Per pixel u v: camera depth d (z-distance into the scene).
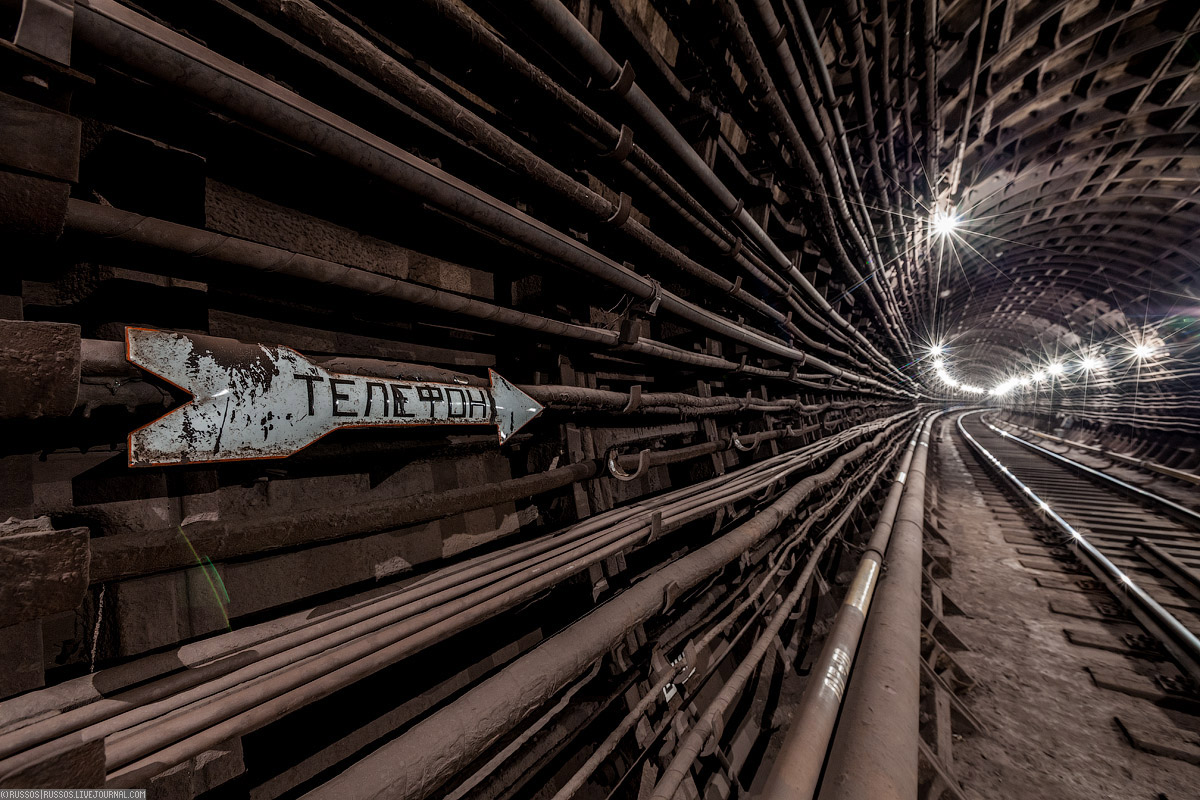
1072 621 5.04
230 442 1.05
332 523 1.29
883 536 4.65
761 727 3.25
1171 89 10.91
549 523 2.39
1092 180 16.30
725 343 4.40
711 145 3.16
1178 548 7.59
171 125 1.23
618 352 2.59
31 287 1.03
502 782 1.61
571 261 1.90
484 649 1.95
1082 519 9.68
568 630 1.81
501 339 2.26
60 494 1.02
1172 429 17.95
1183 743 3.14
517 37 1.83
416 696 1.68
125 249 1.02
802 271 5.95
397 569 1.73
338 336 1.60
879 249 7.66
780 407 5.23
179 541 1.03
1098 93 10.37
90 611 1.05
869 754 1.71
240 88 0.95
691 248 3.61
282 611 1.40
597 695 1.97
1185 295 22.17
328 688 1.03
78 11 0.76
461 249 2.06
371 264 1.72
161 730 0.81
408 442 1.73
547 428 2.40
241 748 1.24
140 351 0.91
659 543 3.23
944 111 7.27
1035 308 34.75
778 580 3.71
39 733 0.71
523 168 1.63
